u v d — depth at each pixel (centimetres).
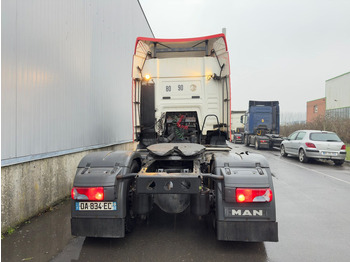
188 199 323
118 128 866
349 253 291
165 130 545
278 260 273
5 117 338
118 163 308
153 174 282
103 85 716
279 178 734
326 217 414
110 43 775
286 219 404
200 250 295
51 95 450
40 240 321
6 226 343
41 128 419
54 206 457
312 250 298
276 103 1881
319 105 3612
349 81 2788
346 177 750
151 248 299
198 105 537
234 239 273
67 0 506
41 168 423
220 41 528
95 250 295
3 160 335
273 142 1620
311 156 996
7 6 341
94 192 281
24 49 376
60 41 479
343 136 1658
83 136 584
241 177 278
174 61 541
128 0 988
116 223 284
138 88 533
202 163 382
